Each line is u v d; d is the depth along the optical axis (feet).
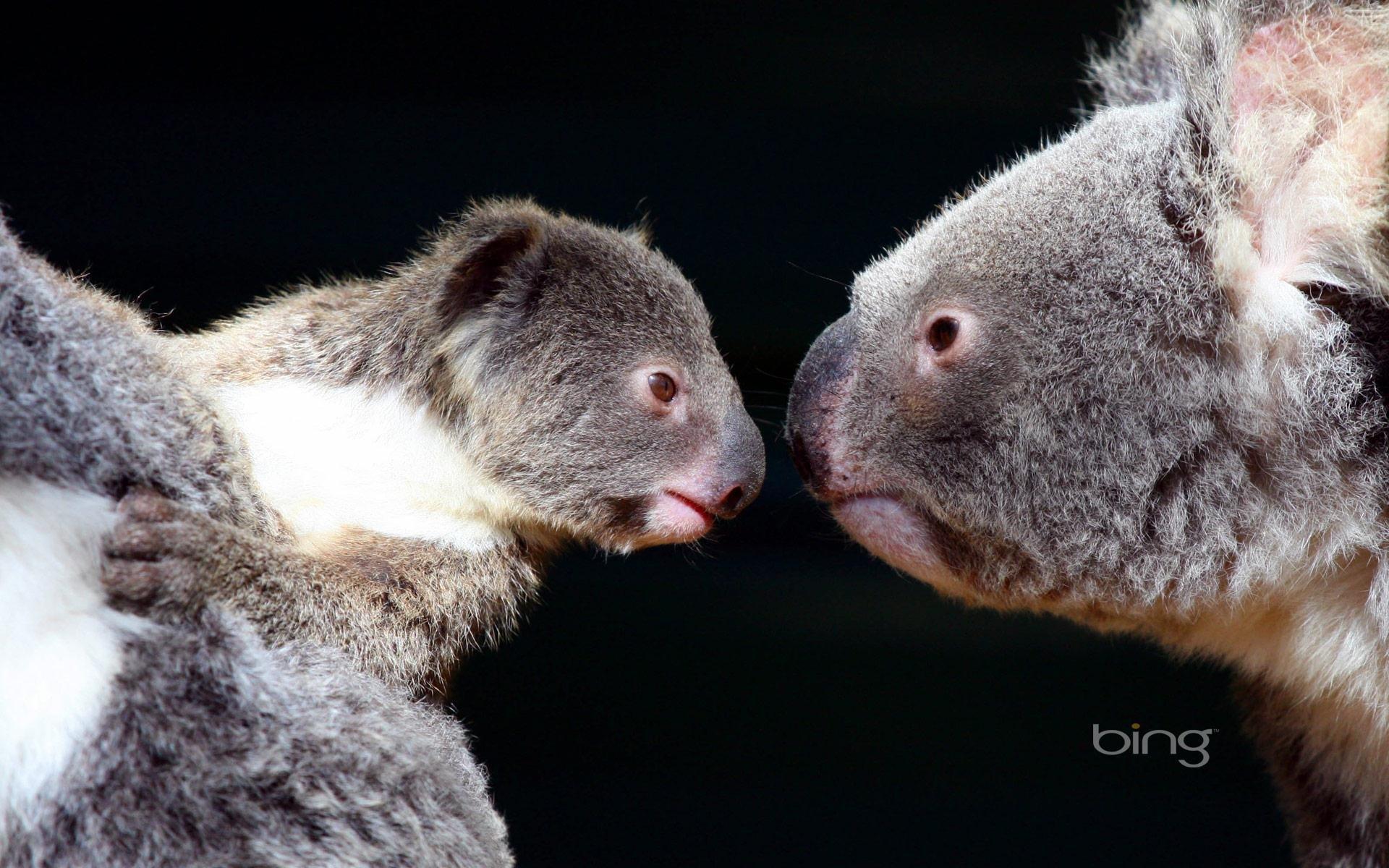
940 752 12.54
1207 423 11.65
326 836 11.55
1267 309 11.62
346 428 11.91
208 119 12.70
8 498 11.48
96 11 12.62
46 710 11.47
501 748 12.53
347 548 11.82
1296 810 11.94
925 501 11.76
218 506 11.61
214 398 11.68
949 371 11.72
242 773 11.52
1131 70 12.01
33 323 11.49
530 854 12.34
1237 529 11.66
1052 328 11.69
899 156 12.84
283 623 11.64
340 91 12.75
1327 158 11.60
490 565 11.93
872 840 12.38
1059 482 11.69
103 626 11.50
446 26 12.76
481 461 11.94
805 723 12.59
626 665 12.71
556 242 12.04
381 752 11.60
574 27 12.80
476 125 12.80
